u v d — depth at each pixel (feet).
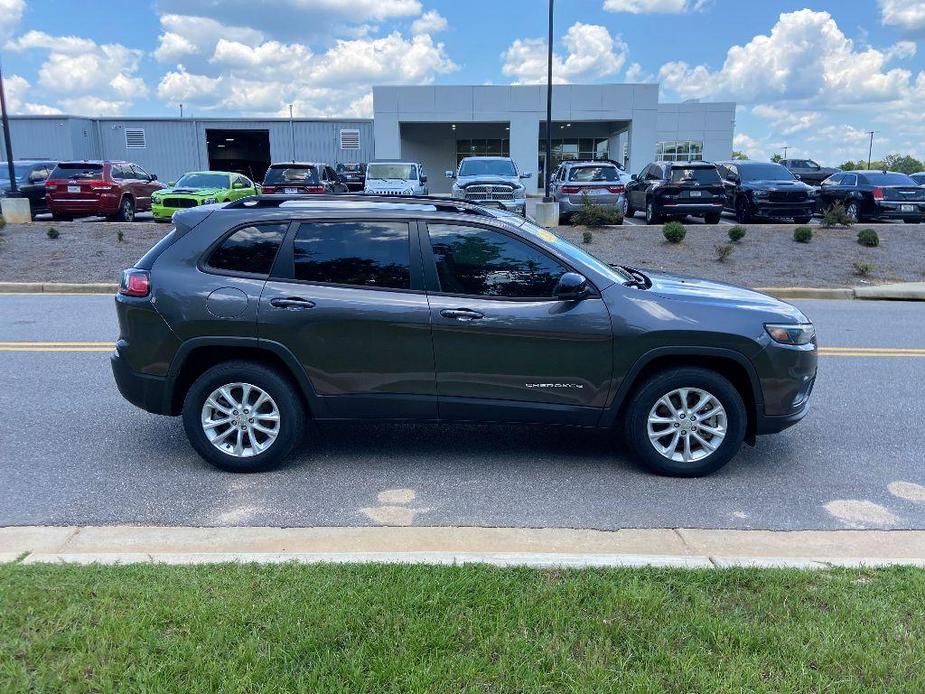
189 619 8.75
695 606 9.32
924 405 20.76
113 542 12.09
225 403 15.26
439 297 14.76
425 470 15.66
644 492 14.62
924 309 38.11
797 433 18.40
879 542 12.42
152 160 131.13
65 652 8.11
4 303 37.22
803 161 111.34
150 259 15.24
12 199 60.49
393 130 122.83
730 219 71.00
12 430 17.98
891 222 68.13
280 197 15.90
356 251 14.94
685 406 15.16
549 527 12.90
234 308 14.69
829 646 8.44
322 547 11.89
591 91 121.39
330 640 8.41
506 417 15.15
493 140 136.46
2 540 12.13
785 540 12.46
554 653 8.27
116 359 15.38
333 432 18.13
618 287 14.99
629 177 78.23
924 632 8.79
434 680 7.75
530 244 14.97
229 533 12.48
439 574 10.03
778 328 14.84
